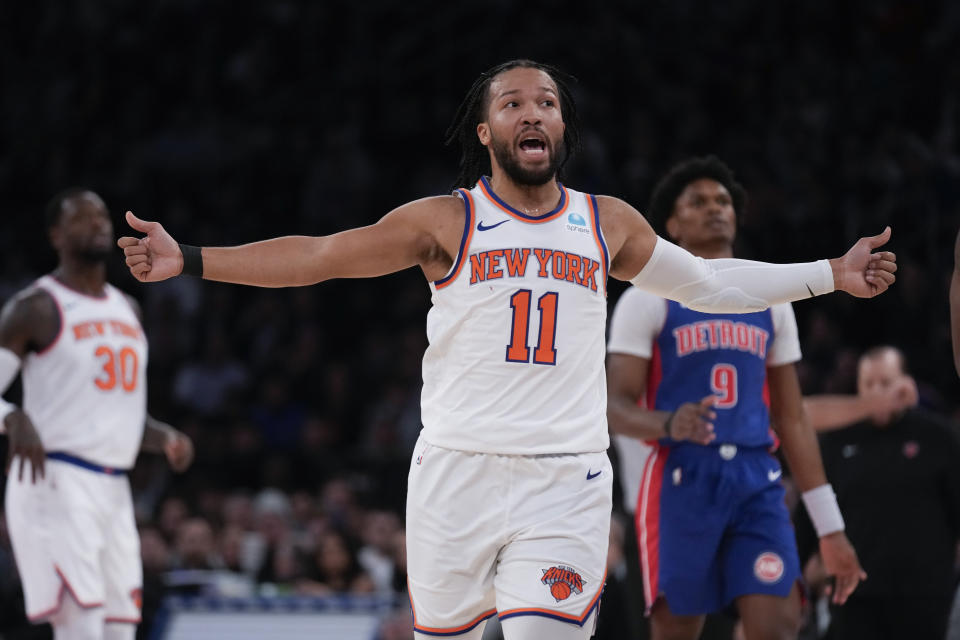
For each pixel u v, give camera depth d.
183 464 21.69
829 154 47.25
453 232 12.97
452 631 13.16
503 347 12.73
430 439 13.09
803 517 21.28
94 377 20.00
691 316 17.12
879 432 21.52
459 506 12.83
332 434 41.69
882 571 20.91
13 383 33.56
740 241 41.94
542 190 13.20
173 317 47.12
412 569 13.23
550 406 12.79
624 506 20.94
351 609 26.53
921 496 21.08
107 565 19.97
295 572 31.12
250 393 44.88
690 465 16.78
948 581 21.00
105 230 20.55
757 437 16.91
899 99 48.22
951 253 41.03
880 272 13.68
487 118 13.43
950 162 44.09
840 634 21.22
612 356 17.38
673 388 17.17
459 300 12.89
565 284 12.84
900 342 38.81
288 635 26.16
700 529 16.64
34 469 18.92
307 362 44.16
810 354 38.62
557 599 12.49
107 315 20.48
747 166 46.47
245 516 34.34
